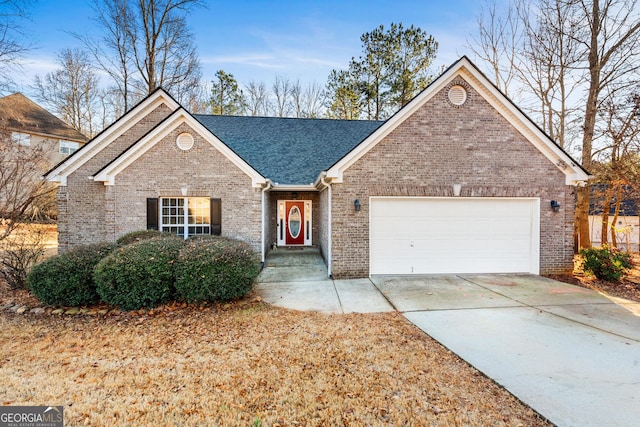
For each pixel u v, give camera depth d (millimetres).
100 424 3197
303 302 7285
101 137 11430
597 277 9359
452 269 9844
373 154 9445
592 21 12688
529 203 9945
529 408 3400
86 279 6832
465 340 5184
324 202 11781
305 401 3561
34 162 10336
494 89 9492
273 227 15227
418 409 3396
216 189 10477
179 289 6773
